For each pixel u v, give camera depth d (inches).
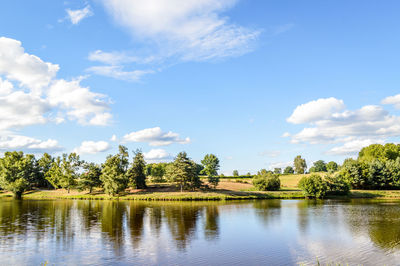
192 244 1008.9
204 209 2041.1
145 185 3693.4
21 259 845.8
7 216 1733.5
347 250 922.7
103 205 2391.7
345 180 3427.7
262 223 1437.0
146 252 908.0
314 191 2925.7
